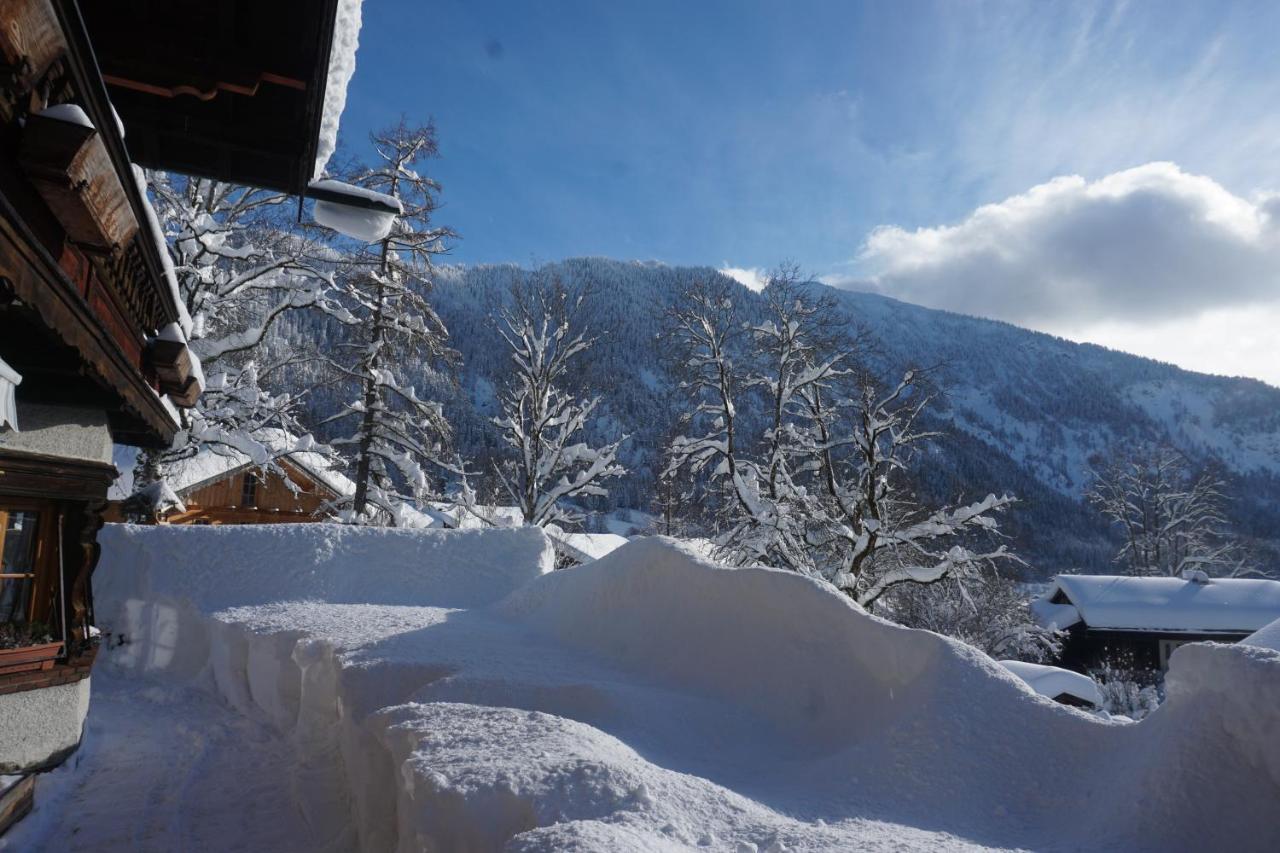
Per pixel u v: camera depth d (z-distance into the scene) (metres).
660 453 26.19
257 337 17.94
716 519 21.23
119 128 4.00
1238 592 36.19
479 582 13.66
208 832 6.50
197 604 12.52
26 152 3.35
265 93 5.14
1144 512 46.41
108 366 5.32
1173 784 3.55
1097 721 4.45
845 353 21.84
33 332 4.96
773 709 5.89
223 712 10.47
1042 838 3.83
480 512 24.20
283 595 12.80
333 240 19.33
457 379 22.98
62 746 7.05
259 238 18.94
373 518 21.81
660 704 5.79
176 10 4.47
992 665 4.98
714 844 3.21
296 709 9.61
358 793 5.84
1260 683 3.40
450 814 3.51
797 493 19.77
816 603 6.11
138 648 12.62
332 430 26.05
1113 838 3.58
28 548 6.83
